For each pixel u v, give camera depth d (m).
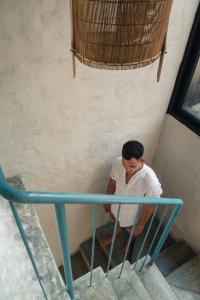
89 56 1.06
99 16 0.91
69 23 1.42
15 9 1.26
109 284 1.76
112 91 1.88
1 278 1.37
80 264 3.21
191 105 2.35
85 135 2.05
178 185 2.68
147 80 1.98
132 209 2.31
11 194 0.79
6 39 1.33
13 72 1.45
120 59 1.02
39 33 1.38
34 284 1.36
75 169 2.27
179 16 1.75
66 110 1.80
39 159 1.99
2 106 1.55
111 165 2.48
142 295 1.92
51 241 2.86
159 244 1.99
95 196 1.02
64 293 1.37
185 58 2.03
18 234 1.56
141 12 0.89
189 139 2.32
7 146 1.77
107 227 3.17
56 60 1.52
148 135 2.50
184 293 2.43
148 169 2.09
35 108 1.67
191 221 2.69
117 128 2.18
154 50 1.04
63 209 0.94
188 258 2.78
